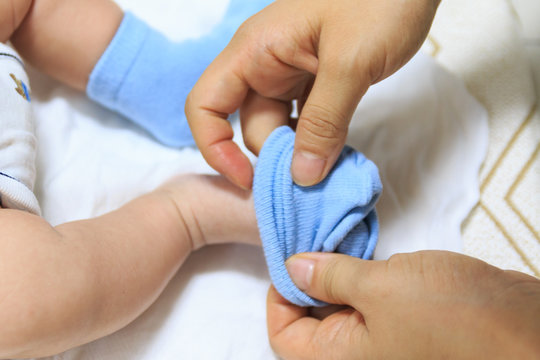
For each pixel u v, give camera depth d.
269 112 0.41
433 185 0.44
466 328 0.34
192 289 0.42
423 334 0.35
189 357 0.40
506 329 0.34
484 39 0.48
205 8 0.50
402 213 0.43
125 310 0.38
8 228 0.37
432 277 0.36
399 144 0.44
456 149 0.45
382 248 0.42
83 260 0.37
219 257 0.43
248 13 0.46
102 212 0.43
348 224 0.39
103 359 0.40
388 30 0.37
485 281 0.35
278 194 0.38
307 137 0.37
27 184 0.40
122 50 0.44
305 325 0.39
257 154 0.41
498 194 0.44
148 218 0.40
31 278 0.36
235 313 0.42
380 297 0.36
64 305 0.36
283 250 0.39
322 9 0.38
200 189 0.42
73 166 0.44
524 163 0.45
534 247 0.43
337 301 0.38
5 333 0.36
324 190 0.39
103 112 0.47
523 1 0.50
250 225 0.42
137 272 0.39
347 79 0.37
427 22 0.38
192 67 0.44
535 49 0.49
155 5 0.50
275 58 0.39
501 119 0.46
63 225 0.38
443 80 0.46
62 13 0.43
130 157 0.46
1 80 0.40
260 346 0.41
